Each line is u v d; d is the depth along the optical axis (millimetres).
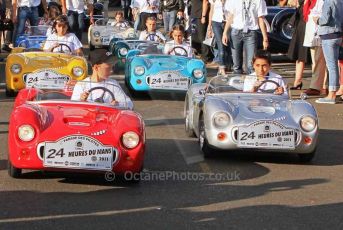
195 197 8188
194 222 7238
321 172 9672
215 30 19000
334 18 14875
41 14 22672
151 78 15148
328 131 12711
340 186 8938
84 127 8406
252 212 7652
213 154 10219
